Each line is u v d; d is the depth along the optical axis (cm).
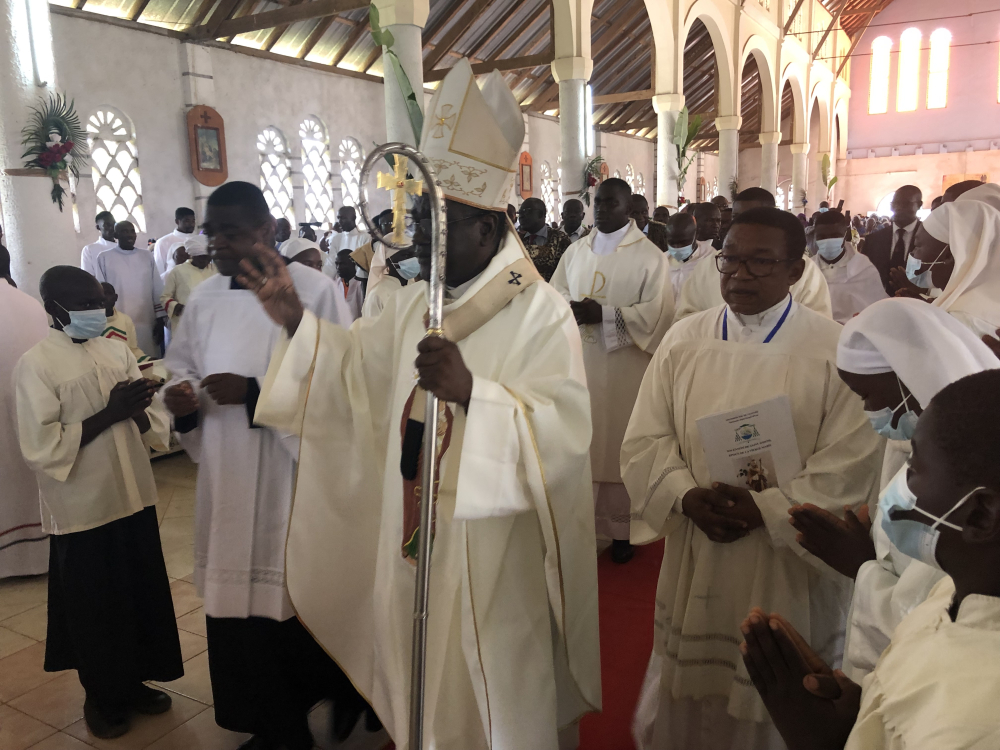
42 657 301
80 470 236
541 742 175
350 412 200
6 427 362
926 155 2670
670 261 485
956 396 83
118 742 243
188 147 1051
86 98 935
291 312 195
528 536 179
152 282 682
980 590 81
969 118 2617
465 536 167
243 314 222
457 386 144
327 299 229
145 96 997
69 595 237
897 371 120
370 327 200
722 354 193
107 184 970
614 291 371
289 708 225
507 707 172
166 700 260
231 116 1105
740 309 189
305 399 195
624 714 247
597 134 2036
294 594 199
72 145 544
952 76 2619
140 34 986
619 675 268
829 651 189
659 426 202
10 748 241
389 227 194
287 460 219
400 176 154
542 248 564
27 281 534
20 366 238
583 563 181
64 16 908
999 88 2572
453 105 167
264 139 1165
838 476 174
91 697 246
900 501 89
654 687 216
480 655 168
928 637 84
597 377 368
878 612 128
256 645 220
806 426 183
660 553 377
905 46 2656
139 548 251
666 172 1279
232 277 219
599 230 384
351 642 206
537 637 178
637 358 365
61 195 539
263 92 1152
